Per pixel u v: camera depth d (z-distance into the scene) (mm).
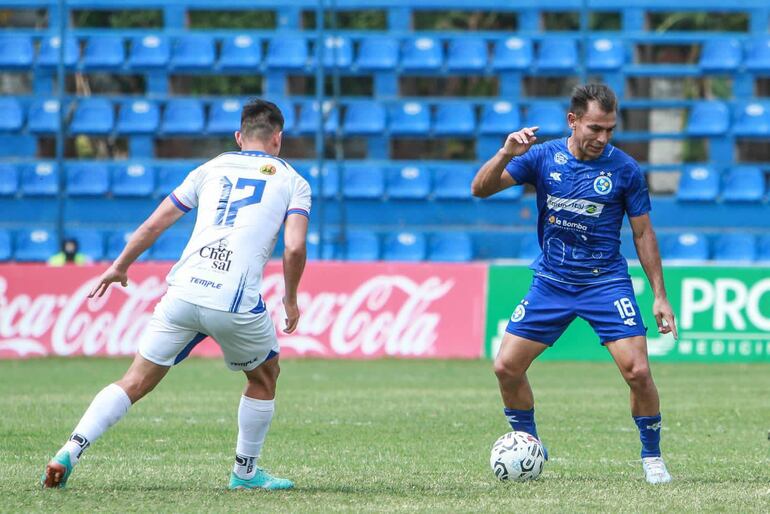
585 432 33844
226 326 20891
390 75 89750
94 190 84625
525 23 91875
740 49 88812
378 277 63688
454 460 27422
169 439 31469
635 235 23734
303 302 63656
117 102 88438
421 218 83438
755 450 29875
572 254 23688
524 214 82875
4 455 27781
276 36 90625
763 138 86250
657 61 99000
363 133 86750
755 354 61156
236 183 21438
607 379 52969
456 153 94062
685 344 61406
